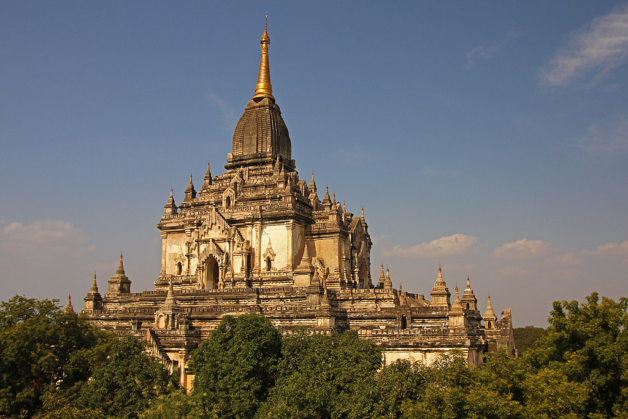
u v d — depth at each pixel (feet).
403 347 250.37
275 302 307.17
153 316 304.09
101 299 347.15
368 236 415.03
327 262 353.72
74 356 234.17
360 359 225.15
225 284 331.57
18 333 228.22
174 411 202.18
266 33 417.28
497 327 362.12
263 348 231.91
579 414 203.41
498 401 172.24
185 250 357.61
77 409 207.21
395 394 206.39
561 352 225.35
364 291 313.94
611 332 213.46
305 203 372.38
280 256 337.93
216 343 230.68
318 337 236.02
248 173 381.40
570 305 224.94
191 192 386.73
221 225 342.64
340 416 211.41
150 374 223.10
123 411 213.66
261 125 390.42
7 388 223.51
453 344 244.42
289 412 206.08
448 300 305.73
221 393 218.59
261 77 411.54
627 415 188.24
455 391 178.09
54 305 248.73
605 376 205.57
